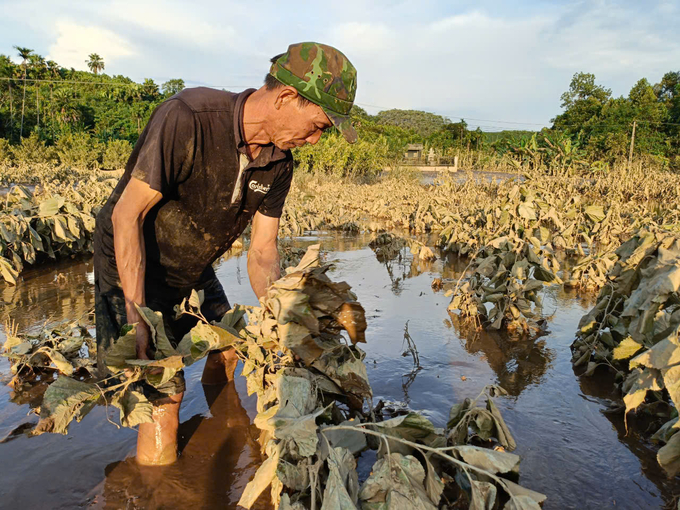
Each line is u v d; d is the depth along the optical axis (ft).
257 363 7.44
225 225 7.89
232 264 22.26
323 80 6.56
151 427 7.41
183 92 7.03
